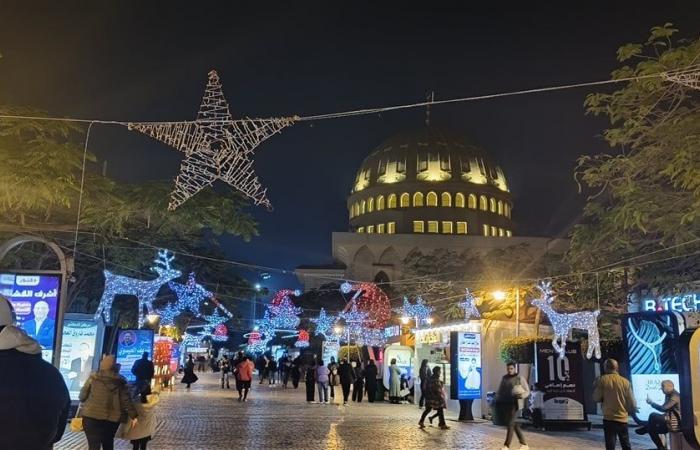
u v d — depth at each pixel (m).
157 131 8.01
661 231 13.06
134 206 15.05
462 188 102.62
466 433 14.89
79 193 13.23
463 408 18.27
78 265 24.81
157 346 29.25
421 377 22.00
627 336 10.99
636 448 12.81
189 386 31.86
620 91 11.67
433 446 12.57
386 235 97.38
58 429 3.70
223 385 33.28
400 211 101.69
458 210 101.31
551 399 15.80
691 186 10.77
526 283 23.50
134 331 19.31
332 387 25.31
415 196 102.44
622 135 12.02
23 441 3.41
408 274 62.91
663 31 11.07
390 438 13.70
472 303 23.72
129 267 24.97
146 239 24.11
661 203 12.27
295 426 15.61
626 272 19.02
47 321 10.32
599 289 20.50
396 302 47.62
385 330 35.56
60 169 12.20
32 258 20.75
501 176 109.88
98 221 15.91
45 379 3.58
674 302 19.52
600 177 12.58
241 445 12.20
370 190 106.00
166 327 34.06
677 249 14.05
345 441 13.06
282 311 39.12
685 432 7.37
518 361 17.39
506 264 47.34
